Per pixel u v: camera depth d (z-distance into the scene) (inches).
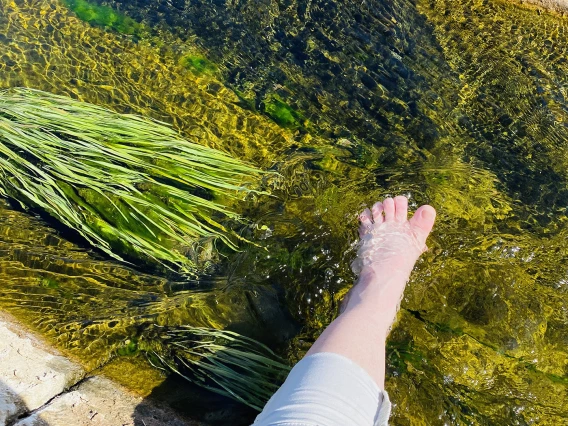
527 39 38.5
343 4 38.9
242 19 37.6
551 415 20.7
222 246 25.6
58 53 34.3
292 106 32.9
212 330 22.1
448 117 33.1
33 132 26.8
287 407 14.6
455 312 23.1
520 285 24.2
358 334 18.1
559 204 28.8
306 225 26.1
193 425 18.5
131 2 38.1
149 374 20.1
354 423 14.5
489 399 21.0
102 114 28.8
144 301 23.2
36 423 16.7
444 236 25.9
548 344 22.6
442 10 39.7
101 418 17.6
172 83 33.5
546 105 34.4
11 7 36.7
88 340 20.8
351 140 31.4
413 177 29.1
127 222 25.5
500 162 30.9
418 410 20.3
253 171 28.2
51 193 25.4
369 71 35.2
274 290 23.6
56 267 24.1
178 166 27.0
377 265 22.8
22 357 19.0
